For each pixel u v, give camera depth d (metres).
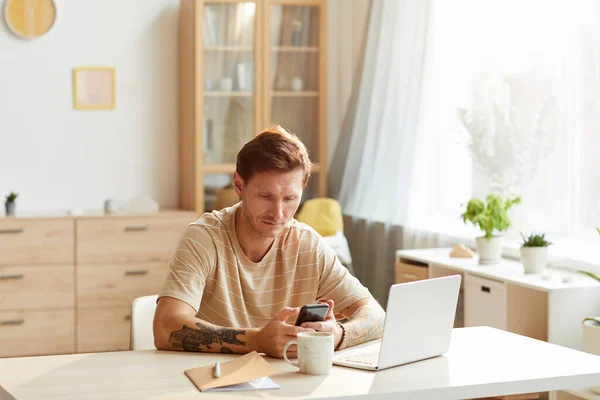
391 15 4.96
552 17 3.75
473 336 2.18
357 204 5.31
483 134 4.07
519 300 3.42
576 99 3.65
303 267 2.23
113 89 5.42
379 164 5.04
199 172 5.27
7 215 4.93
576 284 3.24
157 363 1.87
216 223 2.19
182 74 5.50
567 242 3.72
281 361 1.90
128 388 1.67
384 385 1.70
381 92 5.06
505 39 4.04
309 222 4.96
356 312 2.17
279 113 5.47
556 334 3.19
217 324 2.17
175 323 2.00
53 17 5.28
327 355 1.78
